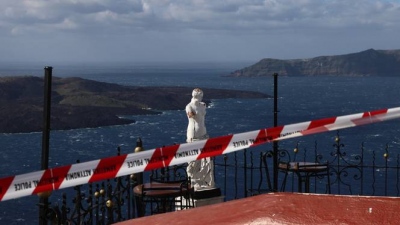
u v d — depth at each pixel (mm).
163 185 10344
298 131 7539
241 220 3018
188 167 11875
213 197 11875
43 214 7398
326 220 2885
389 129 94000
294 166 11711
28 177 6219
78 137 109125
